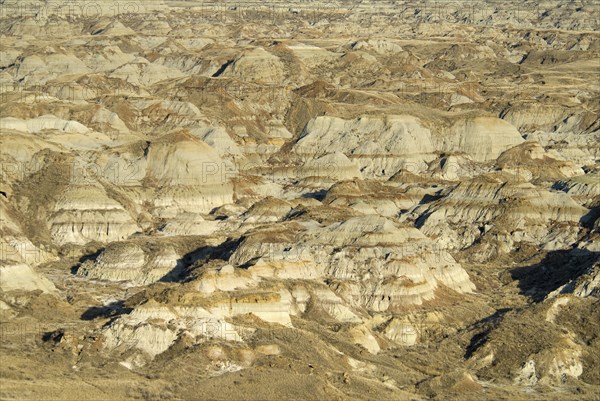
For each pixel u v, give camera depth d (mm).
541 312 191500
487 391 164000
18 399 139875
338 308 190125
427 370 172250
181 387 150250
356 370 166625
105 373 153875
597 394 165250
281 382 151750
